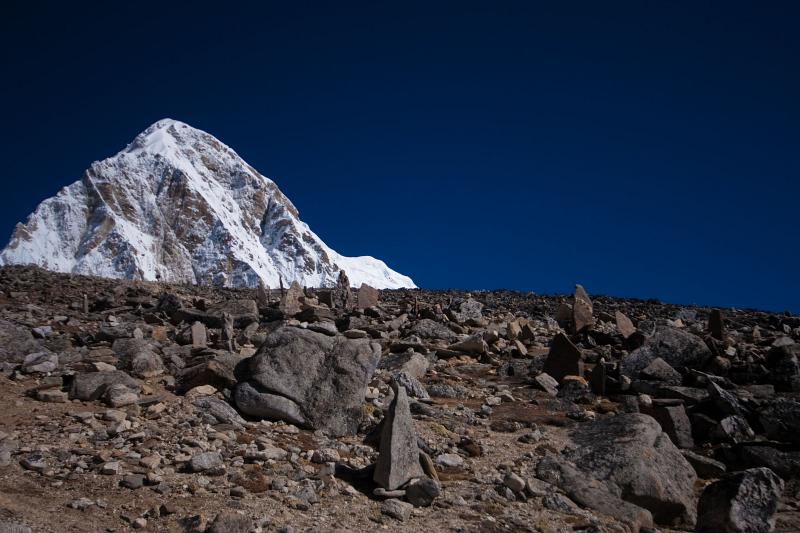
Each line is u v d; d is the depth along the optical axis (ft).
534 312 102.94
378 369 52.08
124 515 23.24
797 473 36.68
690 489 33.17
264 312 77.87
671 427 42.19
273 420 36.76
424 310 81.76
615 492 31.53
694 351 53.67
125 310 77.25
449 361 60.75
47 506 23.26
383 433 30.32
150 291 102.37
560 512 29.30
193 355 49.03
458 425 40.45
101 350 46.47
